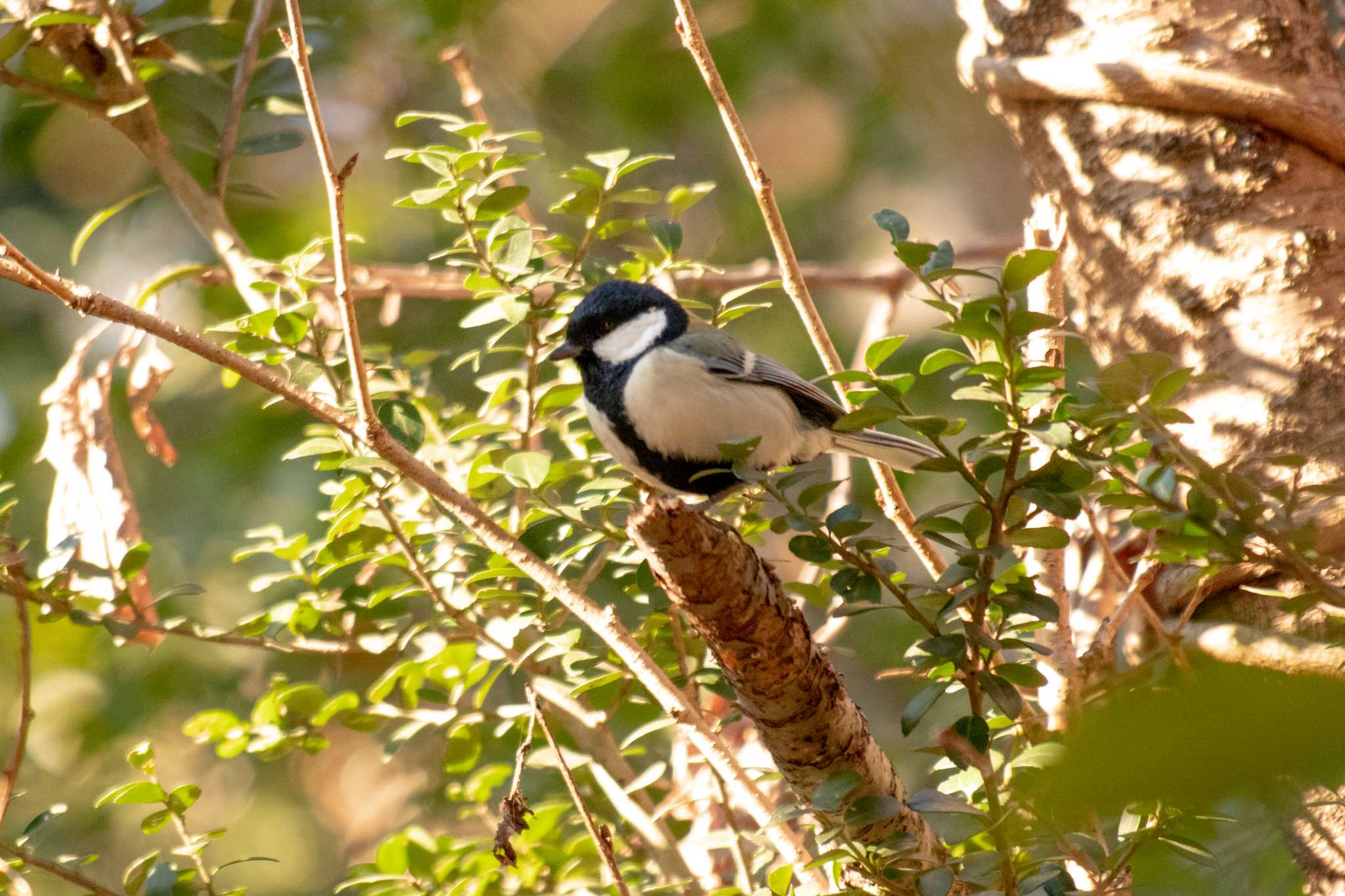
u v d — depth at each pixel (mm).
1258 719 1626
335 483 7660
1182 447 4578
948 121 15789
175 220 13336
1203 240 5809
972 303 4520
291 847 13086
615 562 7043
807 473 5316
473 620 6902
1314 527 4445
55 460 7387
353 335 5352
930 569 6113
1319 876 5320
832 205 15820
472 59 14617
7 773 6328
